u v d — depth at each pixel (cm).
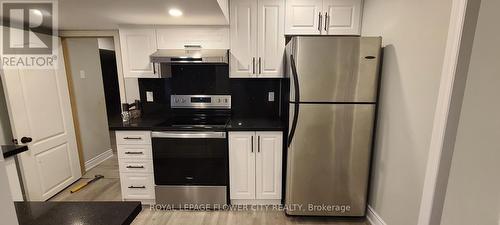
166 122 252
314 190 221
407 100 173
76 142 308
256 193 245
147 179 244
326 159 214
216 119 271
